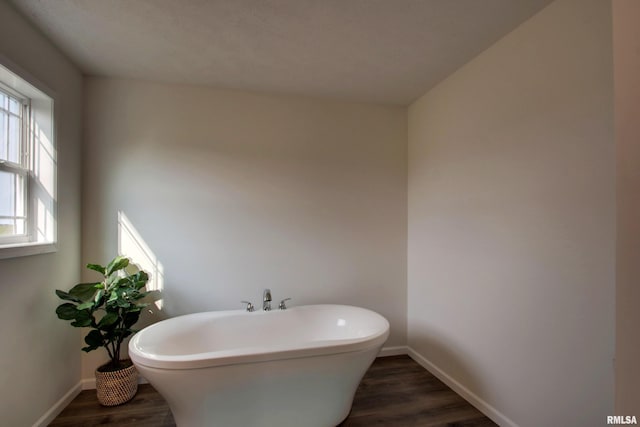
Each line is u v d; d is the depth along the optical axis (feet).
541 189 5.35
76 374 7.25
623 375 1.80
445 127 7.98
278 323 7.91
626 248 1.80
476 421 6.30
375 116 9.61
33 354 5.79
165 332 6.64
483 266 6.64
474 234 6.92
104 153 7.76
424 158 8.91
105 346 6.90
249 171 8.63
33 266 5.83
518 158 5.81
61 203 6.68
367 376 8.14
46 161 6.36
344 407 6.23
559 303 5.03
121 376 6.82
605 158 4.41
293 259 8.87
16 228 5.88
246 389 5.44
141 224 7.93
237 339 7.56
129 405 6.80
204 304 8.25
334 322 8.08
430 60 7.11
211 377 5.19
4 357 5.11
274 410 5.69
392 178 9.69
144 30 5.97
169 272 8.07
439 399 7.08
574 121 4.82
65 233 6.86
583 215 4.68
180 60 7.07
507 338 6.00
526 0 5.13
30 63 5.69
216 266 8.35
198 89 8.36
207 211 8.32
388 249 9.59
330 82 8.18
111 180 7.79
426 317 8.69
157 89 8.11
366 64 7.29
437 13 5.49
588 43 4.63
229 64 7.27
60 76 6.66
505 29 5.95
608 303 4.37
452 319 7.61
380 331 6.38
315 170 9.09
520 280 5.73
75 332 7.22
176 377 5.09
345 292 9.24
